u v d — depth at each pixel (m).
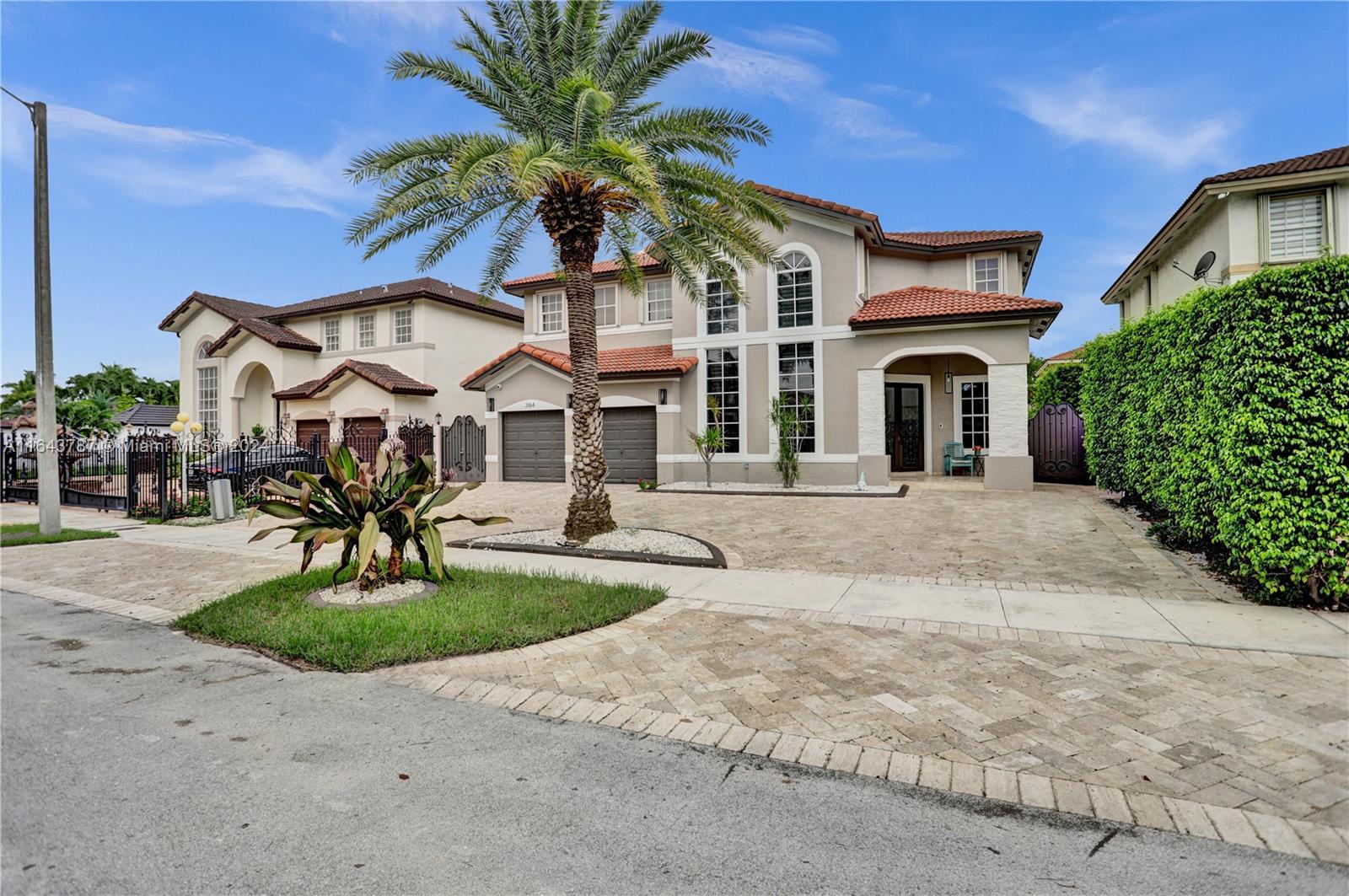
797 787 3.40
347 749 3.87
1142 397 10.60
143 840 2.95
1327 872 2.70
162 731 4.13
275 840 2.94
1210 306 7.28
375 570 7.29
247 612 6.63
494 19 10.78
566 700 4.58
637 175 9.09
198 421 31.20
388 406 25.50
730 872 2.71
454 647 5.54
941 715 4.22
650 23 10.96
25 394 44.97
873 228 17.84
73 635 6.37
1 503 20.48
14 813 3.18
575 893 2.57
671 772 3.57
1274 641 5.46
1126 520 11.42
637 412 19.95
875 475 17.16
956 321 16.25
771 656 5.37
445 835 2.98
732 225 11.61
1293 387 6.15
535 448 21.72
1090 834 2.97
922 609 6.61
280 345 27.69
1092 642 5.53
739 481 18.72
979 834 2.98
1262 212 15.05
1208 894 2.57
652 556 9.23
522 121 10.85
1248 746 3.75
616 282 22.12
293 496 7.38
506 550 10.34
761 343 18.53
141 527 14.46
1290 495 6.18
